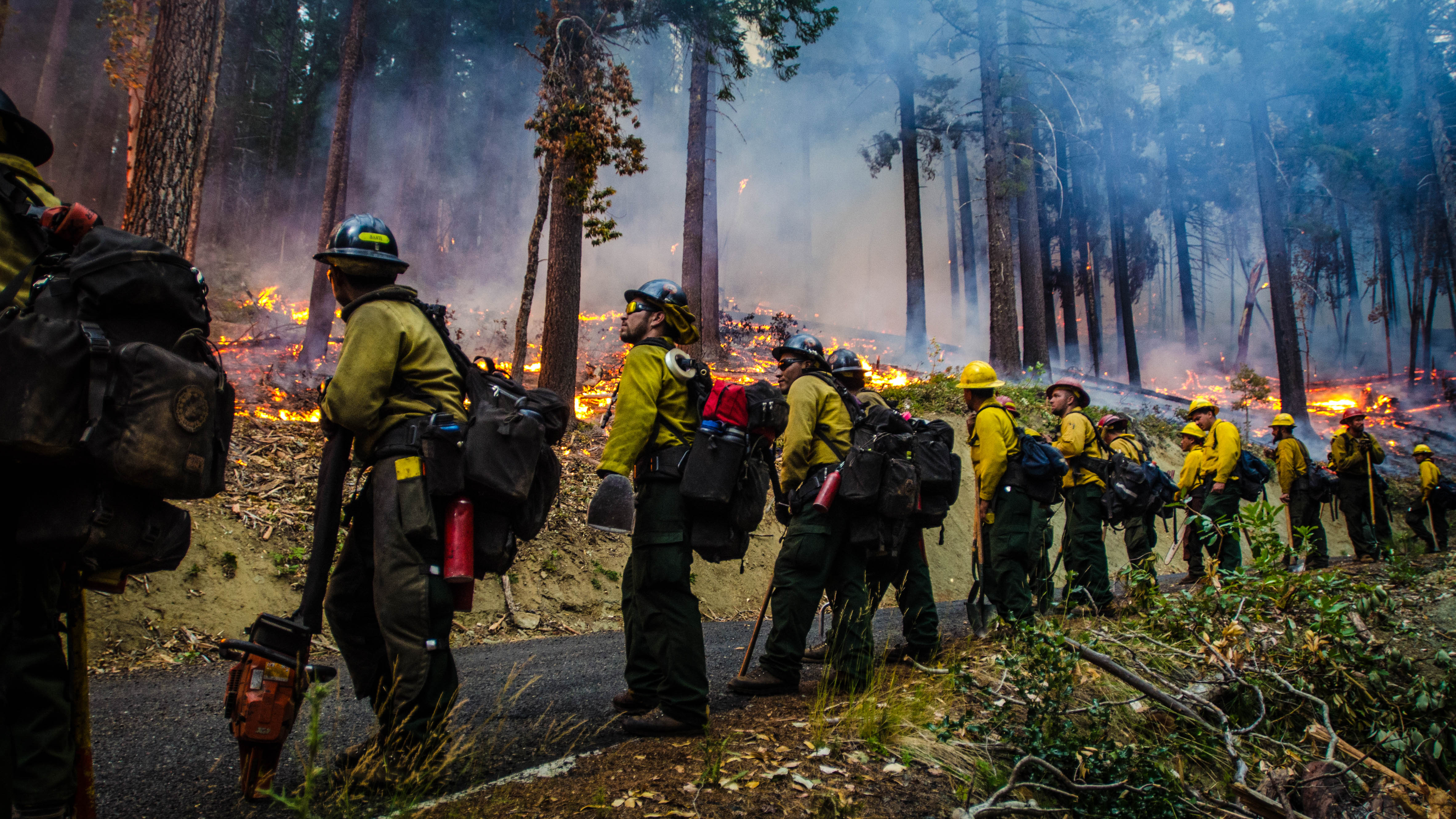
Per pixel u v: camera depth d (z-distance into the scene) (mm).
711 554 3178
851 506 3971
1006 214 19125
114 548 1771
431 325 2826
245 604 5484
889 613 8203
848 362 5457
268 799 2453
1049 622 3574
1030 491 5074
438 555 2537
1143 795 2740
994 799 2520
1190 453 8453
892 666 4492
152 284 1867
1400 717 3740
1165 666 4238
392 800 2328
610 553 7801
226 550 5715
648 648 3539
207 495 1976
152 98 7621
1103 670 3898
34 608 1819
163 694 4055
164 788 2607
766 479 3271
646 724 3072
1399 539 11844
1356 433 10648
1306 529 5230
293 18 28875
